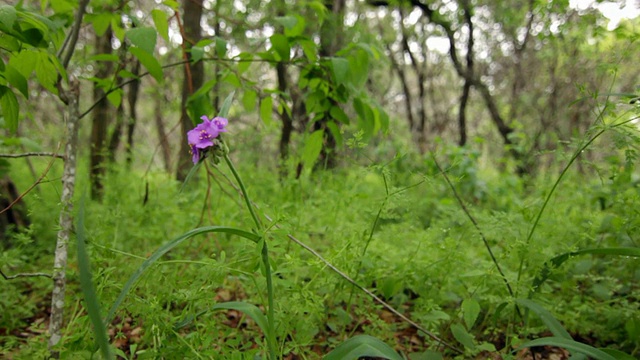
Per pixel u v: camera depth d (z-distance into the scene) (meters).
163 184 4.51
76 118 2.31
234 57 2.83
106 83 2.68
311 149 3.15
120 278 2.47
